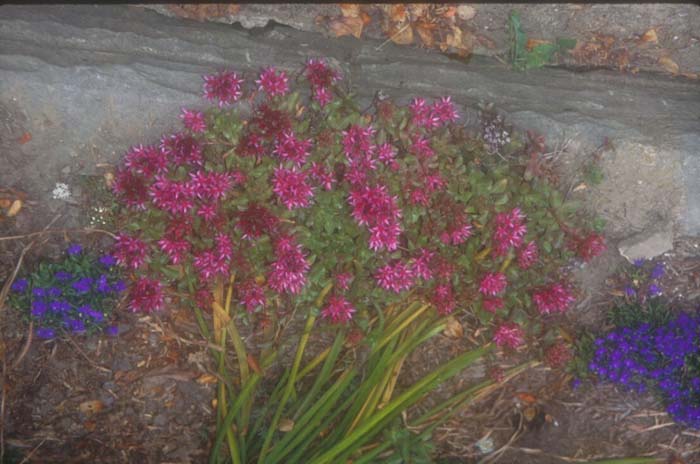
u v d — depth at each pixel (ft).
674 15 4.66
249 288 4.23
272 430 4.22
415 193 4.22
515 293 4.38
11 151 4.25
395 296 4.31
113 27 4.51
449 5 4.70
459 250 4.36
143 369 4.39
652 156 4.40
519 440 4.48
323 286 4.33
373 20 4.72
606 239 4.54
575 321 4.53
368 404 4.28
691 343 4.33
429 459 4.26
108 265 4.29
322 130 4.25
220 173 4.17
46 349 4.33
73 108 4.23
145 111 4.29
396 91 4.51
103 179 4.32
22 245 4.30
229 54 4.53
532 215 4.34
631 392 4.50
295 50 4.61
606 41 4.74
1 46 4.26
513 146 4.35
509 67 4.74
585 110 4.55
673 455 4.44
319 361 4.41
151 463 4.36
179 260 4.21
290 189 4.14
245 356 4.32
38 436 4.32
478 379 4.51
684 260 4.54
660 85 4.75
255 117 4.18
